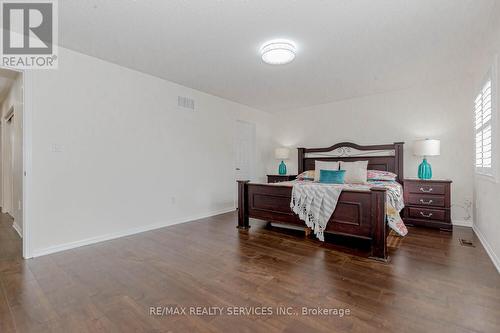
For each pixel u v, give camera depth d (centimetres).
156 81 376
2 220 412
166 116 390
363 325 149
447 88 394
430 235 333
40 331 146
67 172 286
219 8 209
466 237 322
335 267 232
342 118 505
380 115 459
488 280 203
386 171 439
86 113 302
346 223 283
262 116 600
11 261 248
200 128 447
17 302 176
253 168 582
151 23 231
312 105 544
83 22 231
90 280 208
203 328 148
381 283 200
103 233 316
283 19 224
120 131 334
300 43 267
